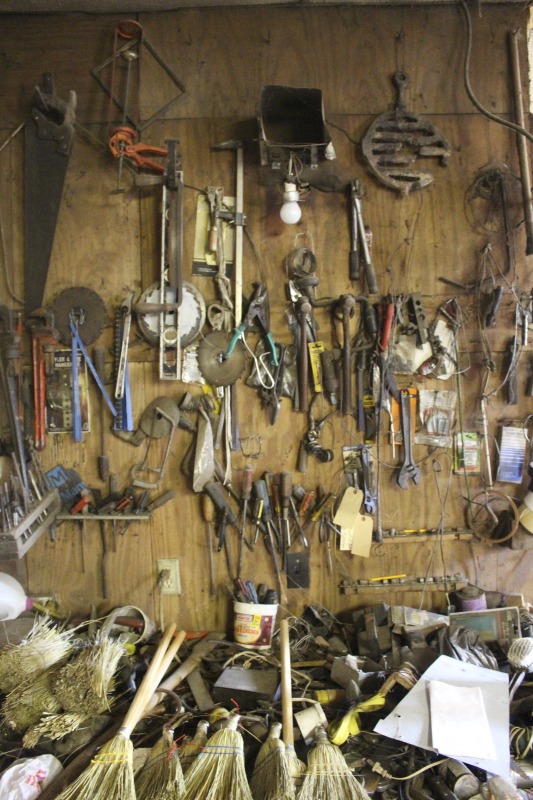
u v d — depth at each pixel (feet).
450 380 7.51
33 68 7.28
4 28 7.27
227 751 5.20
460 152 7.48
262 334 7.29
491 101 7.52
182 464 7.34
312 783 5.06
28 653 6.15
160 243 7.24
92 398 7.32
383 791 5.36
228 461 7.31
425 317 7.39
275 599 7.26
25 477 6.91
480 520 7.57
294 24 7.34
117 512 7.20
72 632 6.75
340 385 7.37
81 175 7.29
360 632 7.07
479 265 7.49
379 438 7.31
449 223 7.48
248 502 7.42
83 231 7.29
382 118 7.28
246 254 7.34
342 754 5.59
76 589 7.43
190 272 7.29
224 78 7.31
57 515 7.16
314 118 7.27
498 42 7.50
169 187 6.97
